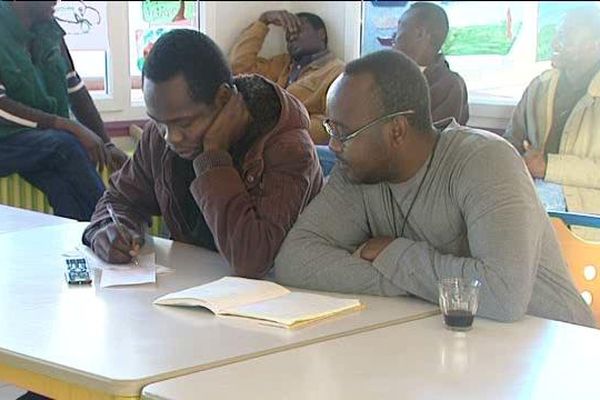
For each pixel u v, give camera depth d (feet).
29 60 12.60
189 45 7.47
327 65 16.28
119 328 5.92
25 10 12.54
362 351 5.59
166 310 6.37
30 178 12.69
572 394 4.96
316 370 5.23
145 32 14.76
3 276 7.19
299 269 7.13
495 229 6.44
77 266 7.40
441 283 6.15
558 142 11.66
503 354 5.59
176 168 8.47
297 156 7.83
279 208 7.57
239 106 7.71
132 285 7.04
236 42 17.54
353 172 7.00
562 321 6.77
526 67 14.28
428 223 6.99
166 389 4.87
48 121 12.76
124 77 15.44
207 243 8.57
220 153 7.66
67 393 5.26
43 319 6.08
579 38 11.57
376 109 6.71
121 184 8.85
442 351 5.62
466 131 7.06
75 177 12.71
